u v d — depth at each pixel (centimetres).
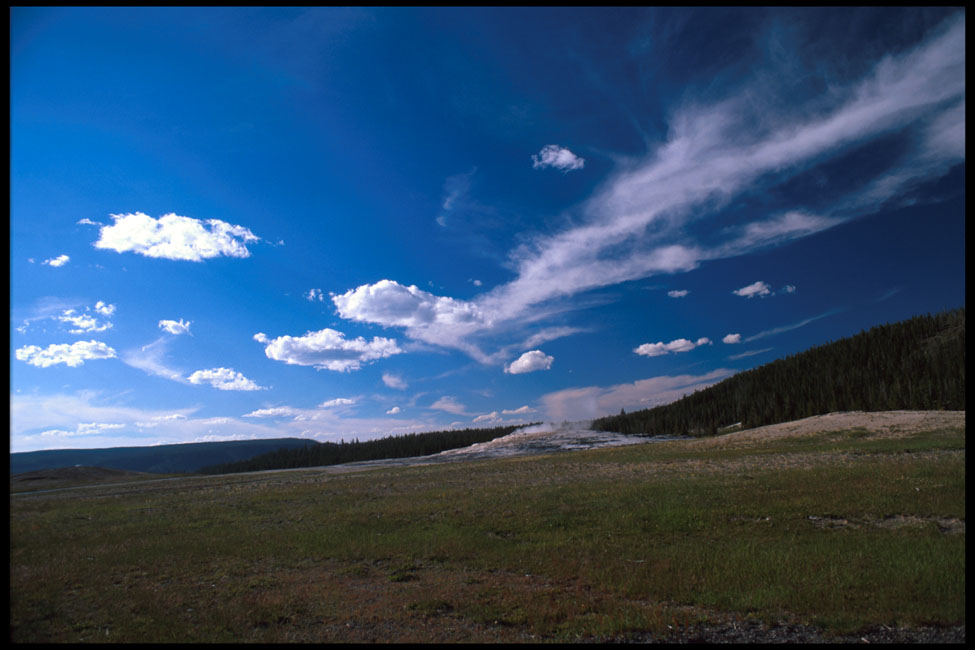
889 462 2319
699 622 845
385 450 16625
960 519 1337
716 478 2311
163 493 3731
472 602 997
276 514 2303
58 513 2692
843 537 1291
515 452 8856
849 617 805
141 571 1320
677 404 15375
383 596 1070
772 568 1077
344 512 2205
